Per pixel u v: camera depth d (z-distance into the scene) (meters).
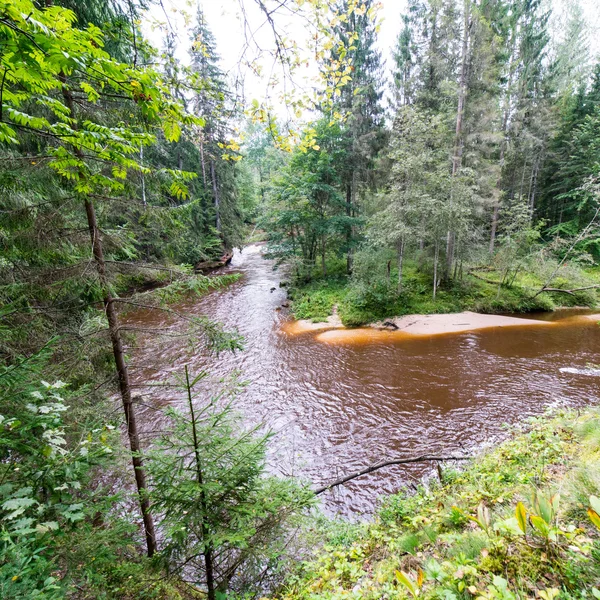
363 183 20.58
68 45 1.46
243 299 20.00
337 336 14.72
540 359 11.83
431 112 18.28
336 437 7.91
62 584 2.25
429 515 4.07
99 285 3.81
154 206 3.98
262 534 3.04
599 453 3.95
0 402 2.43
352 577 3.12
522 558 2.11
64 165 2.31
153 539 4.57
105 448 3.04
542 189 26.53
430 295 18.27
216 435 2.94
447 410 8.84
